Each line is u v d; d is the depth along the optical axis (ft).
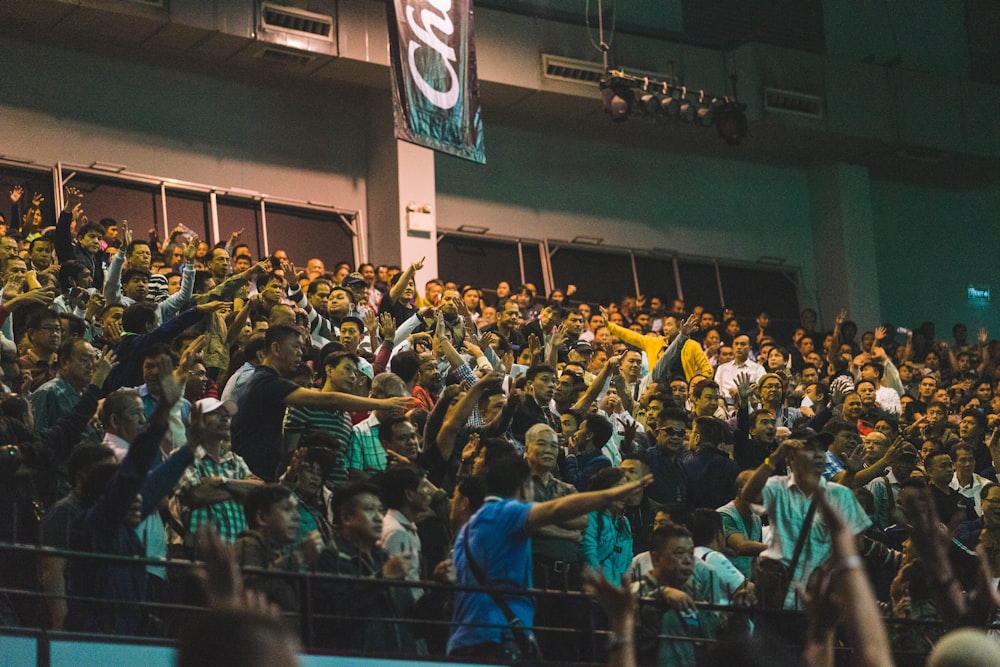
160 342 30.40
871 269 79.82
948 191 85.25
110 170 60.70
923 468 41.11
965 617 16.47
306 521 24.54
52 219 59.00
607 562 27.61
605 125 73.82
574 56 68.54
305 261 65.26
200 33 60.18
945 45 82.94
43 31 59.98
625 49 69.67
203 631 7.82
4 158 58.39
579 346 45.03
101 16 58.29
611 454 36.22
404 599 23.32
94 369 27.66
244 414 27.27
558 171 73.31
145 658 20.81
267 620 7.86
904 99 77.66
